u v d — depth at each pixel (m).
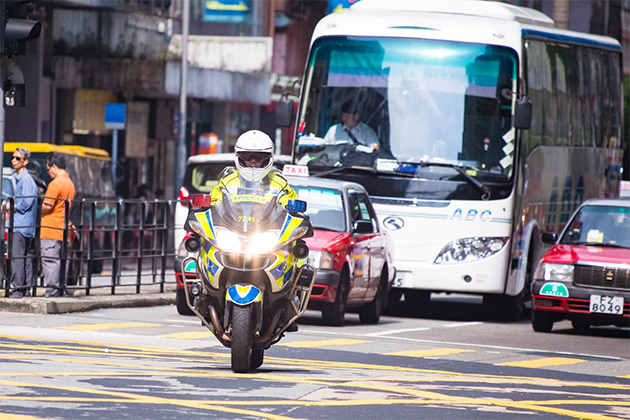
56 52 103.94
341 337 41.97
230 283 27.86
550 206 59.81
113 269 52.53
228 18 132.12
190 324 43.75
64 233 49.56
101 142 110.25
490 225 53.06
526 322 56.00
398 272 53.75
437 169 53.44
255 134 28.50
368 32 54.88
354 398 25.91
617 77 71.62
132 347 35.16
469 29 54.44
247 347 28.11
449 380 30.44
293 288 28.75
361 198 50.12
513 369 34.62
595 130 67.44
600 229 50.91
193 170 65.19
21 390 24.81
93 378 27.17
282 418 22.83
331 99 54.81
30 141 98.94
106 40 107.69
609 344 45.12
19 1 45.28
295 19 153.38
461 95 53.75
